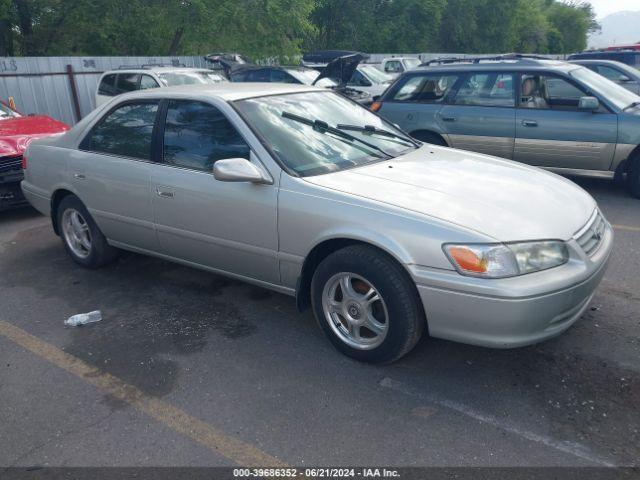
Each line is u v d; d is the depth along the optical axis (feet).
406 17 109.09
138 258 17.72
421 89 26.00
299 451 9.04
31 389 11.00
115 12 68.13
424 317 10.53
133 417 10.03
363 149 13.25
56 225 17.49
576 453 8.74
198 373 11.30
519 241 9.66
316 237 11.08
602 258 10.68
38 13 67.21
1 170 21.42
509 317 9.45
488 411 9.80
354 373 11.08
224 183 12.42
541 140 23.26
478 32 130.21
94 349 12.38
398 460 8.75
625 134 21.72
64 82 47.03
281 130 12.71
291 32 62.39
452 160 13.41
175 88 14.57
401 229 10.08
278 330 12.89
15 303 14.87
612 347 11.57
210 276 16.10
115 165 14.69
